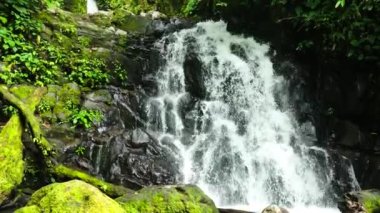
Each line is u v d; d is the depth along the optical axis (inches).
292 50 354.6
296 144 316.8
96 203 158.4
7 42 282.0
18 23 298.4
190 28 414.3
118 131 285.0
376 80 302.4
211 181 288.0
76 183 167.3
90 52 328.8
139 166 270.2
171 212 186.2
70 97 285.1
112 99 302.8
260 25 386.3
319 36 326.6
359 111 314.7
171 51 367.2
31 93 268.4
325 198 290.0
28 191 219.6
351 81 315.6
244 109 339.3
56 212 155.3
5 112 251.6
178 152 295.1
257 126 330.3
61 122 268.5
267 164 296.4
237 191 286.7
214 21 441.4
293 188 290.4
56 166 227.0
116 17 406.3
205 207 192.4
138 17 416.8
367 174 300.7
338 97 322.3
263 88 350.9
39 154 234.4
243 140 314.3
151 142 287.0
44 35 317.7
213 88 341.1
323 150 307.6
